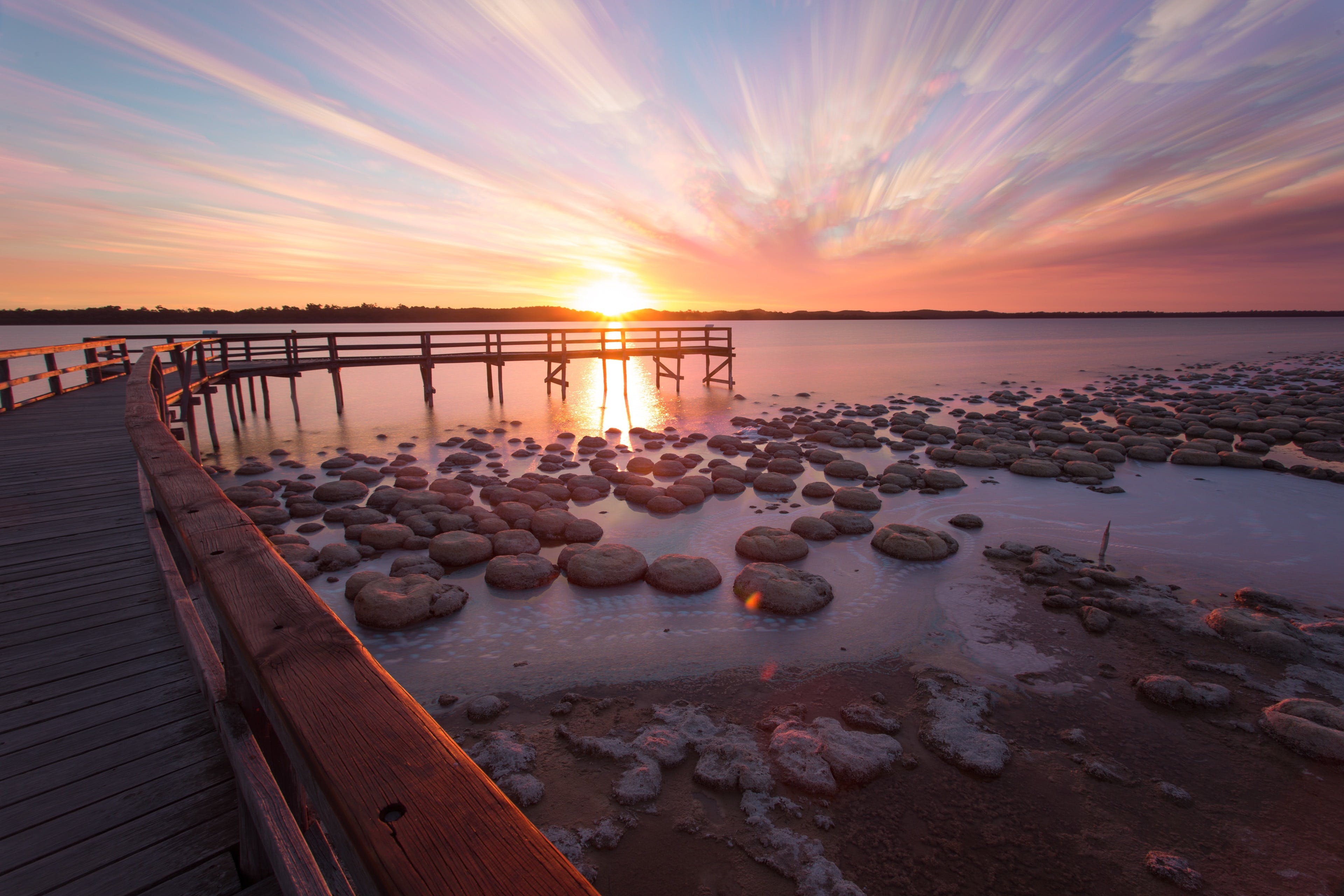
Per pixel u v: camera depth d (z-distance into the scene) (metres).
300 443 18.64
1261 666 6.66
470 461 15.89
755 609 7.97
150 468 2.92
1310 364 48.12
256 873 1.95
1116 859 4.33
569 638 7.26
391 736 1.08
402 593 7.80
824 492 12.82
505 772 5.04
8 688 2.91
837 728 5.55
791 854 4.31
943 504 12.44
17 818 2.15
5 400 10.00
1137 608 7.79
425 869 0.81
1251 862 4.30
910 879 4.17
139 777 2.37
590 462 15.75
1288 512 11.90
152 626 3.54
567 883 0.78
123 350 16.52
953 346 70.44
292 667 1.29
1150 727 5.70
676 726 5.66
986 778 5.04
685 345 48.59
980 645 7.10
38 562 4.36
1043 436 18.75
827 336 101.12
